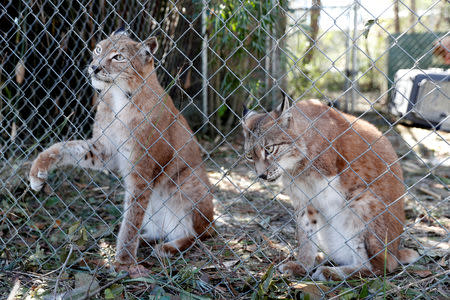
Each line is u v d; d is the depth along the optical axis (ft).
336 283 9.43
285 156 10.57
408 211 15.14
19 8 15.26
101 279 9.66
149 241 12.75
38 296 8.93
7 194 14.46
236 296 8.84
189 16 20.25
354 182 10.40
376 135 11.02
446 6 24.77
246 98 24.52
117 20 17.07
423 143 23.15
